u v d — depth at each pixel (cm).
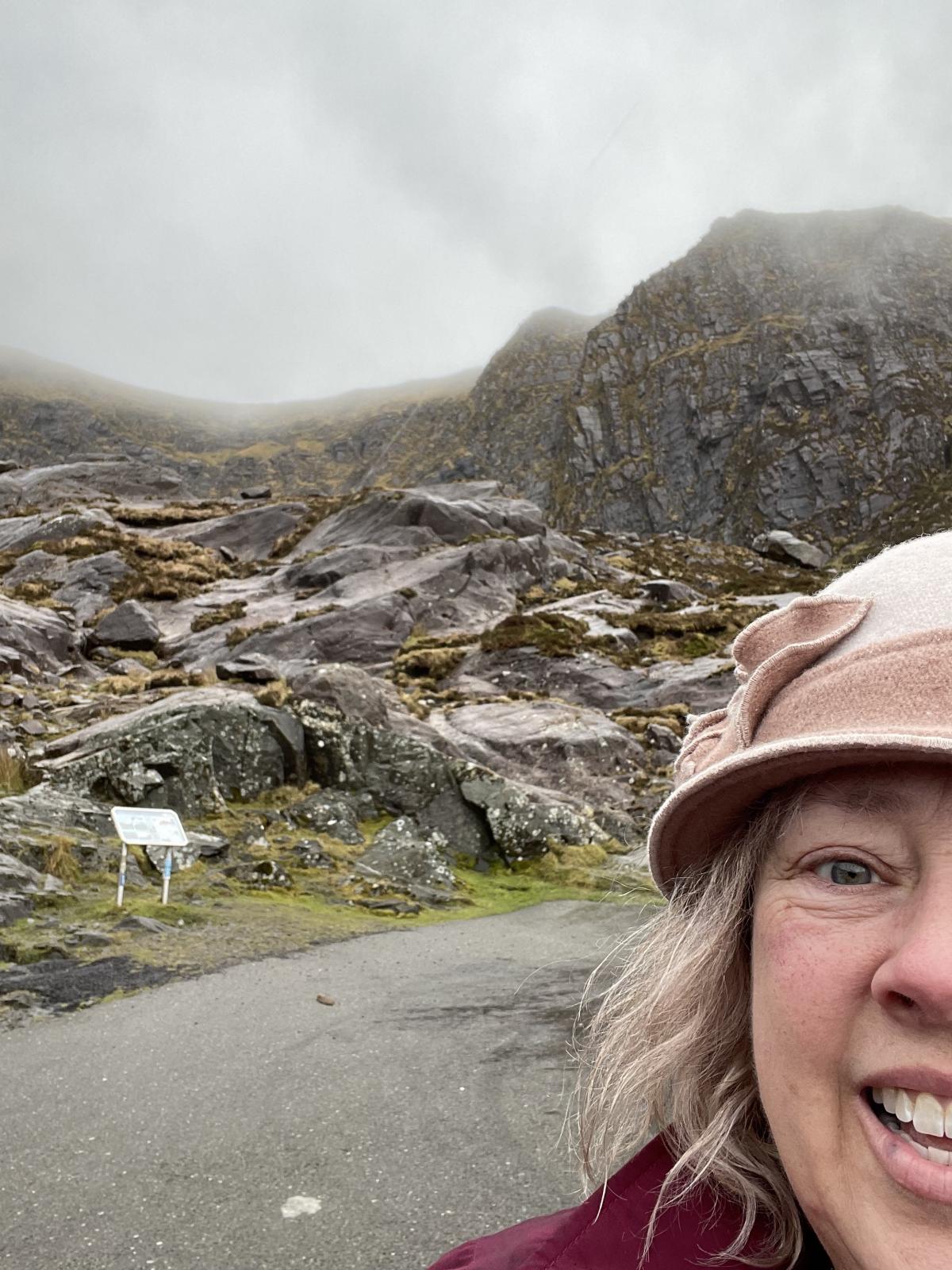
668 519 14462
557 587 3719
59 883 795
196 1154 362
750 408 14800
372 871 1019
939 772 68
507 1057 474
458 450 19375
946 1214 62
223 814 1113
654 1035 99
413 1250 289
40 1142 373
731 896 89
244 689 1482
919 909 66
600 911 912
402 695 1958
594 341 17288
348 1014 552
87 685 2123
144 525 4594
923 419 12975
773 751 72
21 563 3684
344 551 3522
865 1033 67
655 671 2450
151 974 620
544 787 1515
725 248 17775
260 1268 280
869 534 11975
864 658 72
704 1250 86
